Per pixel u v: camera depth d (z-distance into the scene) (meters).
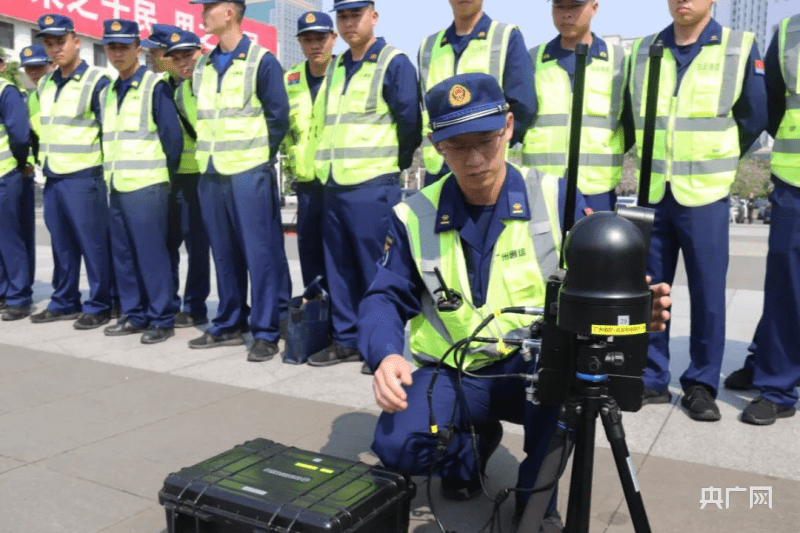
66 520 2.38
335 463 2.09
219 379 4.02
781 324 3.28
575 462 1.66
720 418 3.31
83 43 29.06
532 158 3.71
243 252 4.50
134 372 4.15
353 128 4.18
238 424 3.28
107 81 5.35
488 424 2.57
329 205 4.32
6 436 3.13
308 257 4.83
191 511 1.90
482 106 1.90
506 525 2.34
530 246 2.11
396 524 1.97
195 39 5.01
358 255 4.30
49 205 5.46
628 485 1.59
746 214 31.38
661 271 3.54
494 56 3.69
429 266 2.16
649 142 1.76
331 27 4.57
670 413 3.40
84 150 5.28
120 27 4.85
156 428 3.23
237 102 4.40
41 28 5.19
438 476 2.58
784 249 3.23
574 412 1.62
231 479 1.97
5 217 5.63
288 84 4.86
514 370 2.22
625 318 1.49
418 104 4.19
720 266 3.35
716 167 3.31
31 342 4.93
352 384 3.92
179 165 5.07
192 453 2.94
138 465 2.82
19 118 5.56
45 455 2.92
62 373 4.13
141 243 4.88
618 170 3.65
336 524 1.72
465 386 2.22
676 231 3.43
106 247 5.43
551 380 1.71
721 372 4.11
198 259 5.45
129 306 5.16
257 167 4.43
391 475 2.00
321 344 4.38
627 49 3.65
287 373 4.14
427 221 2.19
